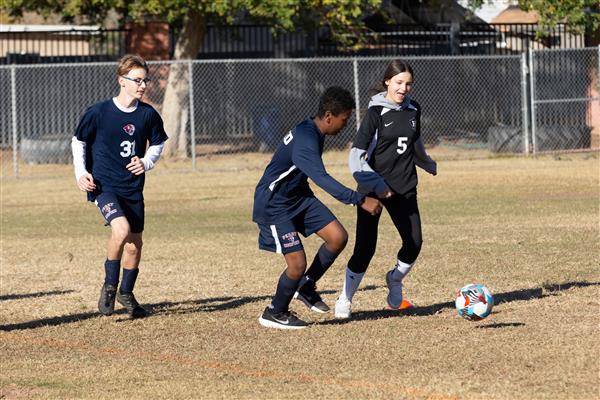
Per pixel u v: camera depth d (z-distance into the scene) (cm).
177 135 6819
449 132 7894
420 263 2725
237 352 1784
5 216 4150
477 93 7931
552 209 3919
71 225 3831
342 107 1845
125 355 1786
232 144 7631
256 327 1998
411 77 1958
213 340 1889
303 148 1845
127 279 2109
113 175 2078
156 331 1984
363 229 2011
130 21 7300
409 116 1980
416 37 8069
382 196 1894
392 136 1972
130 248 2109
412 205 2028
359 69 7875
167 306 2253
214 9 6191
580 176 5219
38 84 7469
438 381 1536
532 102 6419
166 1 6275
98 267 2839
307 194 1956
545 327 1911
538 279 2447
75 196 4878
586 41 7431
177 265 2819
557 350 1719
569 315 2019
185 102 6831
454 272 2577
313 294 2017
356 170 1919
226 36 8100
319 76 7900
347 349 1780
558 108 7488
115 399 1487
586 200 4200
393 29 8062
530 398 1434
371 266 2736
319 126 1872
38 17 9425
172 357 1761
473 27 8225
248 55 8025
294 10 6231
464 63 7950
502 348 1748
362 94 7875
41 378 1627
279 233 1916
